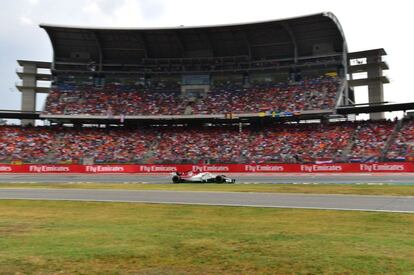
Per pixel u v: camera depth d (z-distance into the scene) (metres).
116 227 12.48
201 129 63.19
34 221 13.87
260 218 14.33
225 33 61.47
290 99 58.91
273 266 7.95
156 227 12.47
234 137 59.91
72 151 58.47
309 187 27.92
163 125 65.50
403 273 7.44
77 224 13.14
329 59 59.34
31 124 66.19
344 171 45.81
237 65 63.59
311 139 55.94
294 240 10.32
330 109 54.78
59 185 32.12
